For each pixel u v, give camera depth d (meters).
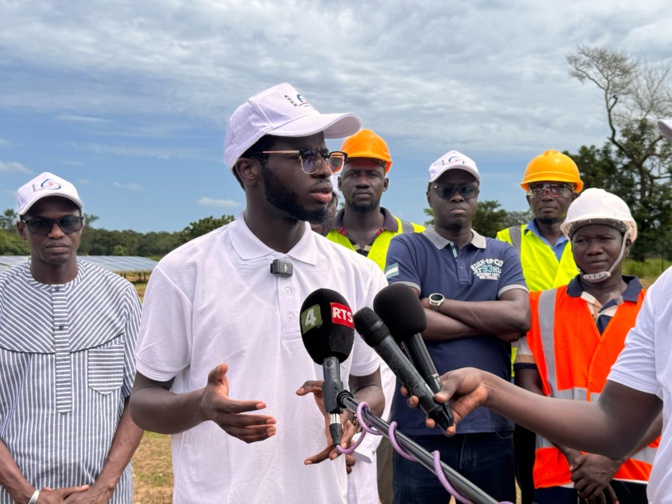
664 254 45.81
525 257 5.27
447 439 3.99
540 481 3.79
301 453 2.35
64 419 3.34
